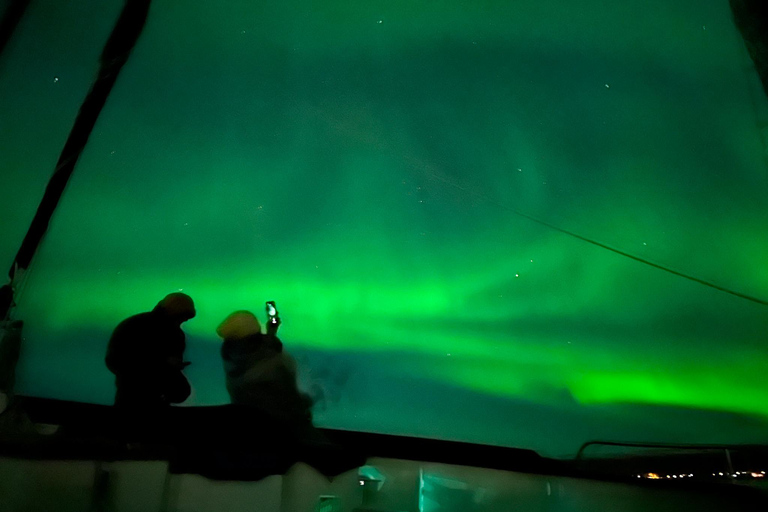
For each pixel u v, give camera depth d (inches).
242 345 133.6
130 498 105.1
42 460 103.1
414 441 133.7
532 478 124.8
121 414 120.9
